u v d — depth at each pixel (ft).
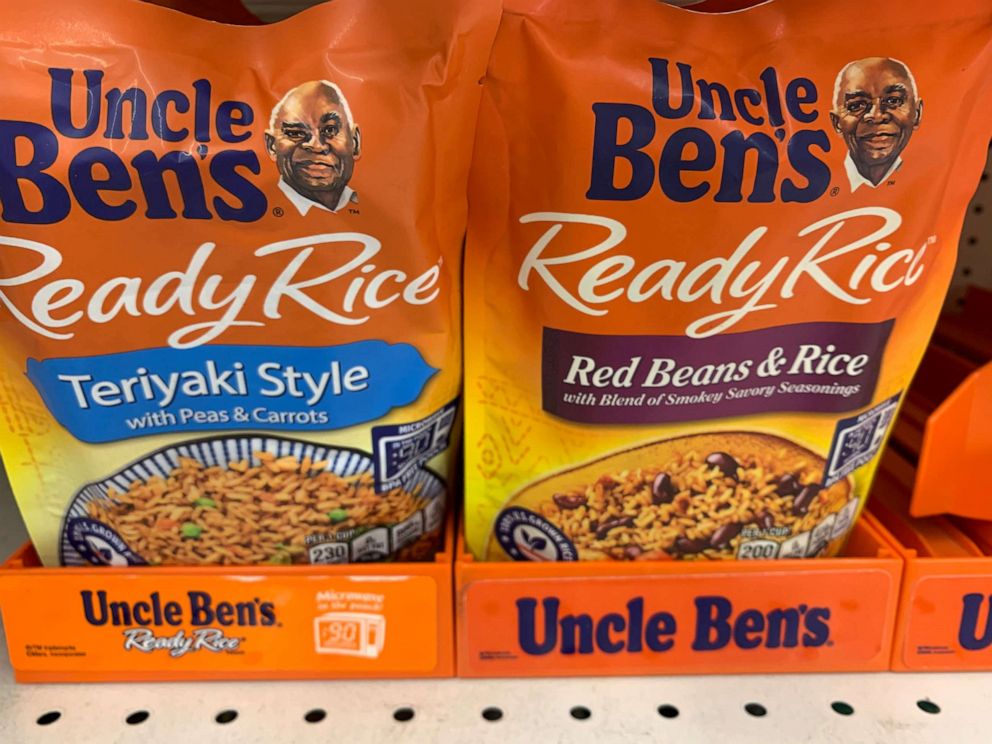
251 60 1.43
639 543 1.80
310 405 1.63
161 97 1.41
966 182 1.60
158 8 1.41
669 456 1.73
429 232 1.52
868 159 1.51
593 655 1.70
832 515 1.82
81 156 1.39
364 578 1.64
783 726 1.60
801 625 1.70
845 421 1.73
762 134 1.49
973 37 1.50
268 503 1.71
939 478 1.80
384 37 1.42
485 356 1.70
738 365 1.64
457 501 2.06
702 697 1.67
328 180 1.44
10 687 1.69
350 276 1.51
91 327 1.51
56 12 1.38
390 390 1.64
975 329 2.49
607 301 1.58
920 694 1.69
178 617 1.65
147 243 1.45
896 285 1.61
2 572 1.62
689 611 1.69
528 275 1.60
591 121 1.47
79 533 1.71
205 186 1.42
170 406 1.60
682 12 1.50
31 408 1.61
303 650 1.68
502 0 1.43
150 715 1.61
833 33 1.51
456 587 1.66
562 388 1.68
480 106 1.51
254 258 1.48
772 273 1.56
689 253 1.54
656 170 1.49
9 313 1.50
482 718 1.61
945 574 1.68
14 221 1.41
